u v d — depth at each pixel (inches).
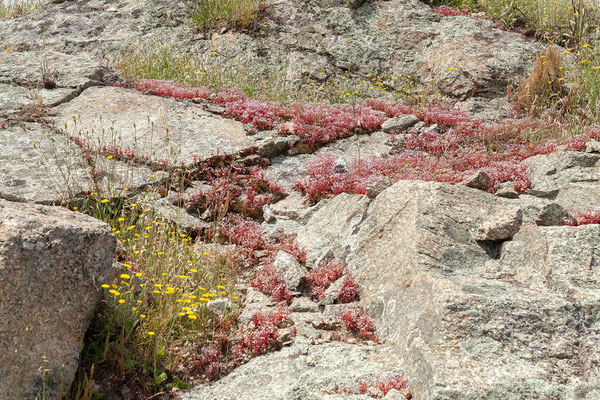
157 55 598.5
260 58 594.6
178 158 361.1
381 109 486.0
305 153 402.9
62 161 329.1
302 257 265.1
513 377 149.8
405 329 181.8
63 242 160.2
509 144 403.2
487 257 214.5
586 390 147.3
